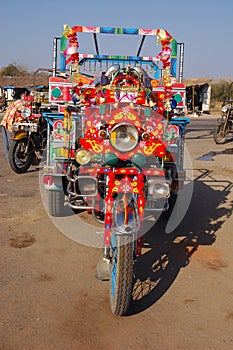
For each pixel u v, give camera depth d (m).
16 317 3.27
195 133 18.45
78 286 3.79
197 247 4.81
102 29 5.17
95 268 4.16
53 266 4.19
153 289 3.79
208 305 3.54
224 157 11.27
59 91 5.57
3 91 35.94
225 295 3.72
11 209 5.96
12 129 8.48
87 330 3.13
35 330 3.11
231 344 3.01
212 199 6.80
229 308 3.50
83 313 3.36
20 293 3.63
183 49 6.16
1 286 3.74
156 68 6.58
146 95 4.05
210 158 11.07
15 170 8.36
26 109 8.43
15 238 4.89
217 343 3.01
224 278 4.05
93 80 4.93
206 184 7.86
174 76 6.21
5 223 5.38
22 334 3.06
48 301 3.52
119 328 3.17
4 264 4.20
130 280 3.12
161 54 4.58
